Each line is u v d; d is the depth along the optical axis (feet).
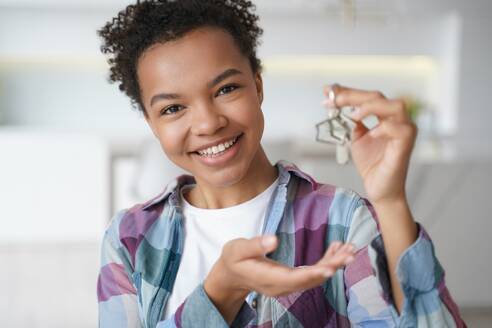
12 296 14.21
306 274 2.42
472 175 12.58
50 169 17.01
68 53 18.51
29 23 18.30
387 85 19.52
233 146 3.23
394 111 2.51
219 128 3.14
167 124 3.23
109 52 3.66
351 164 12.55
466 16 18.07
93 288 14.84
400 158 2.56
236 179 3.28
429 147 16.35
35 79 19.10
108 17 18.40
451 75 18.61
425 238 2.69
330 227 3.40
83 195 17.12
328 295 3.32
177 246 3.58
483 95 18.45
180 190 3.78
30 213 17.08
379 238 2.83
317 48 18.86
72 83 19.19
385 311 3.10
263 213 3.53
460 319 2.81
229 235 3.51
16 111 19.17
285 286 2.49
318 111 19.54
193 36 3.12
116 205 16.25
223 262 2.70
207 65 3.10
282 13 18.42
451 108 18.61
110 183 16.02
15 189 16.99
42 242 17.28
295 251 3.36
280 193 3.47
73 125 19.29
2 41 18.31
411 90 19.52
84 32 18.44
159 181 12.03
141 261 3.59
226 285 2.81
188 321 2.89
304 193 3.52
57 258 16.55
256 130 3.25
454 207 12.56
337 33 18.84
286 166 3.56
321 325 3.31
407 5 17.33
